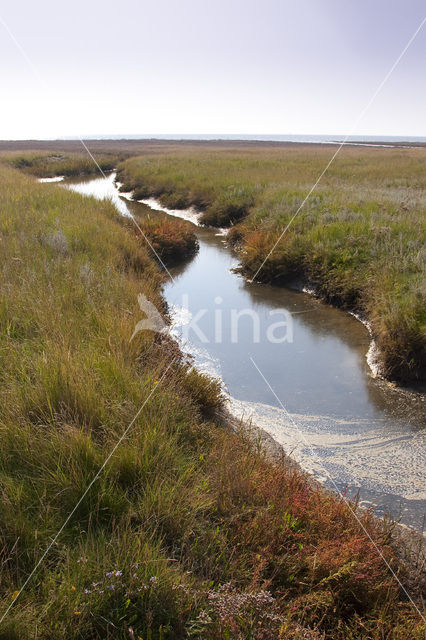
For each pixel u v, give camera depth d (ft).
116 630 7.43
